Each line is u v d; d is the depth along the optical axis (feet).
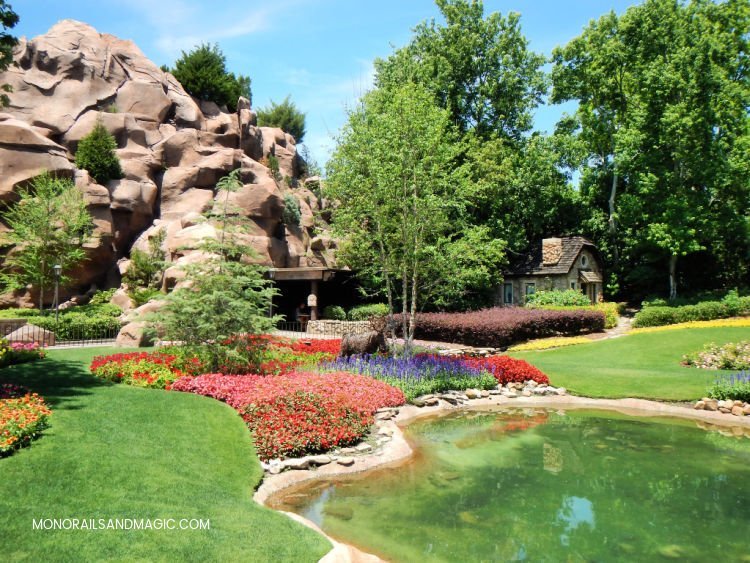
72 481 19.98
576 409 44.91
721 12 106.11
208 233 91.15
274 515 20.70
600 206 130.21
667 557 18.95
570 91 118.52
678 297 104.78
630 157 105.70
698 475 28.12
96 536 16.58
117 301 91.25
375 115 53.57
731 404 41.73
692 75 95.61
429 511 23.11
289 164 139.44
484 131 112.37
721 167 96.32
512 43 112.27
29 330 64.34
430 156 52.29
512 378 52.31
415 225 52.47
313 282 90.74
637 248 111.55
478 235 56.80
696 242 97.45
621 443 34.40
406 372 48.14
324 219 128.06
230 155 113.39
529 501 24.32
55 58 108.78
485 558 18.78
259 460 27.45
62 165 95.86
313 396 34.17
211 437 28.02
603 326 91.56
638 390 48.42
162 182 109.81
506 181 104.37
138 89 115.65
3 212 87.51
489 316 80.89
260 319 42.42
